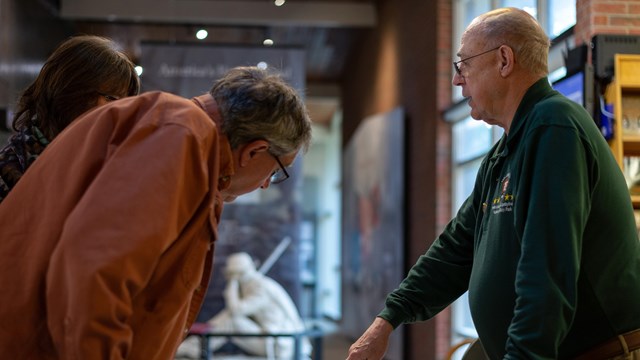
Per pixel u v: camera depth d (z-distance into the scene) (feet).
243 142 5.18
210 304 29.43
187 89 29.81
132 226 4.37
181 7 35.37
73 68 5.97
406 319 7.39
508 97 6.41
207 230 4.90
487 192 6.68
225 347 25.59
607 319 5.84
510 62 6.35
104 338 4.26
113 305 4.27
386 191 32.94
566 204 5.51
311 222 64.59
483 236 6.45
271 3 36.42
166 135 4.63
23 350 4.59
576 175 5.60
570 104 5.94
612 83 13.85
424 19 28.81
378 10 37.40
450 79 26.78
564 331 5.43
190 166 4.66
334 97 53.16
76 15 34.14
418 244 29.07
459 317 25.53
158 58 29.81
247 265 26.23
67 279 4.31
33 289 4.58
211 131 4.83
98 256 4.27
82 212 4.41
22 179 4.91
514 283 5.99
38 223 4.71
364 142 37.55
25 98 6.09
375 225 34.88
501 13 6.52
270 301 25.93
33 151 5.82
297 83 29.99
